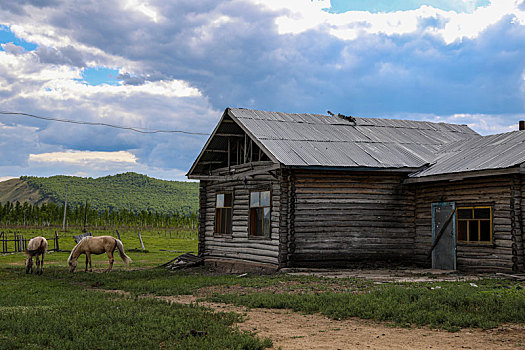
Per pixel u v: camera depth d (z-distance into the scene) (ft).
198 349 22.38
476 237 56.08
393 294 35.91
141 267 78.23
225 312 32.91
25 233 200.03
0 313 31.14
